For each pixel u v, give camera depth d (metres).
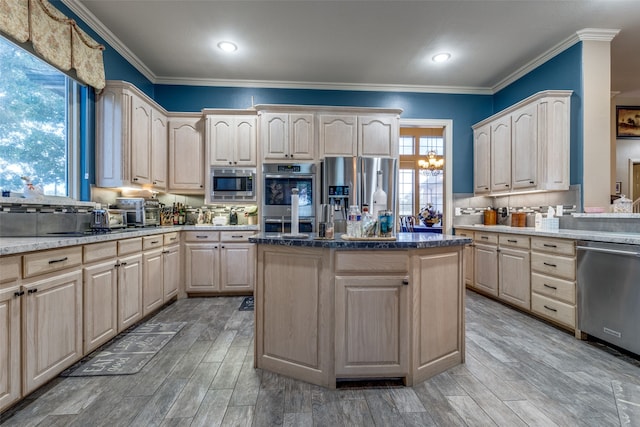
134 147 3.13
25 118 2.36
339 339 1.76
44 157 2.54
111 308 2.30
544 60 3.54
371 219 1.95
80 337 1.97
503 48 3.40
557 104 3.18
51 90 2.60
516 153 3.54
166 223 3.91
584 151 3.08
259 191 3.83
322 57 3.59
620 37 3.17
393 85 4.34
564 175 3.19
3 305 1.47
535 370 1.97
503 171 3.77
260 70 3.92
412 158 8.06
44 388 1.74
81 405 1.59
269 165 3.78
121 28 3.03
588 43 3.09
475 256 3.87
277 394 1.71
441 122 4.43
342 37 3.19
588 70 3.09
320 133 3.83
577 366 2.02
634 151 4.71
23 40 2.07
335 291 1.75
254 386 1.78
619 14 2.81
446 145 4.45
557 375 1.91
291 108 3.79
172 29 3.04
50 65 2.39
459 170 4.46
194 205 4.22
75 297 1.93
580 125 3.11
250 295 3.77
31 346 1.61
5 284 1.48
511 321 2.87
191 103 4.18
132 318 2.58
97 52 2.83
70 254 1.88
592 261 2.35
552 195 3.45
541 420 1.49
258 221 3.84
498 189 3.86
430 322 1.87
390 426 1.46
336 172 3.74
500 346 2.32
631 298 2.09
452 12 2.79
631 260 2.09
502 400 1.65
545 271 2.79
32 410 1.55
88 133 2.89
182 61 3.69
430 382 1.83
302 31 3.08
